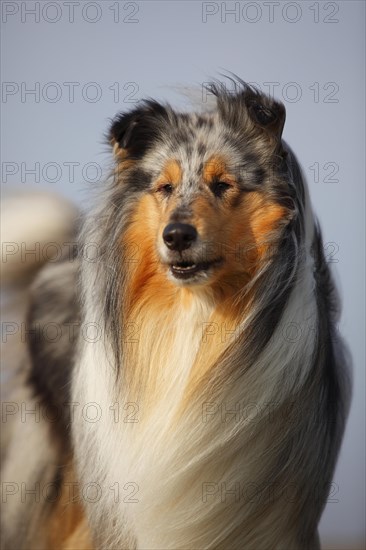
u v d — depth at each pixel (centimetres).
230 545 732
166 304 738
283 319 714
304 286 725
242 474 720
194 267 703
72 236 944
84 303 790
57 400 900
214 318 727
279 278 711
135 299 748
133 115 747
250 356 712
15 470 910
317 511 770
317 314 744
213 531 729
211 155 720
